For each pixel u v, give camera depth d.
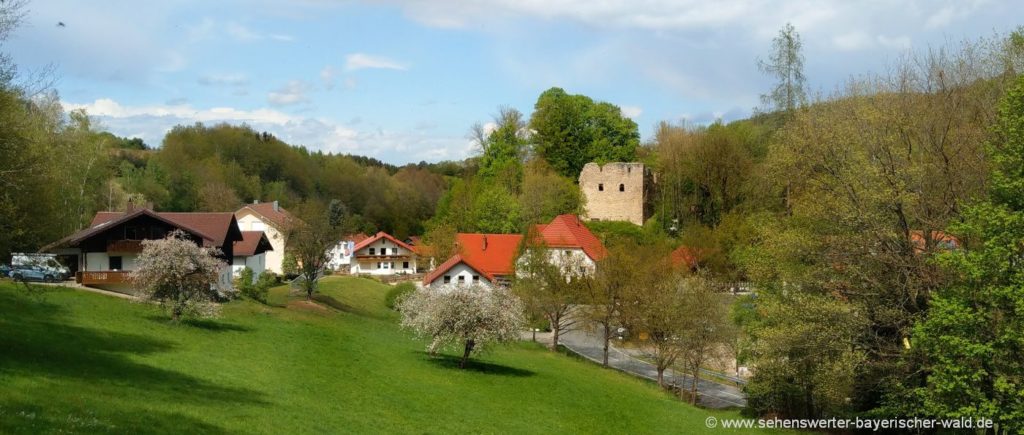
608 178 93.19
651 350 55.88
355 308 64.25
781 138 38.28
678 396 42.62
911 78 35.84
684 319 41.28
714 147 80.00
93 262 52.22
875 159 31.06
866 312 29.77
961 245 28.61
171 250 37.69
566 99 102.75
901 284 29.28
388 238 105.81
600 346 58.75
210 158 121.50
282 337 39.50
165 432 18.03
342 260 107.75
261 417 21.61
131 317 38.19
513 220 87.31
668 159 86.19
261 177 131.50
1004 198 24.28
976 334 23.31
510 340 37.34
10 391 18.98
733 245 61.03
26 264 33.78
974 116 32.31
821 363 30.34
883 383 29.61
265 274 71.94
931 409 24.94
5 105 25.05
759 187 49.38
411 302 38.09
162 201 96.75
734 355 45.44
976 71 33.97
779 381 33.31
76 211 67.75
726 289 56.47
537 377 37.25
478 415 27.44
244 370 28.97
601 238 78.56
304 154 146.62
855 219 30.22
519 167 98.62
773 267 33.41
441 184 159.25
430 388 31.12
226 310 47.06
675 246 72.06
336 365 33.41
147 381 24.00
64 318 34.78
